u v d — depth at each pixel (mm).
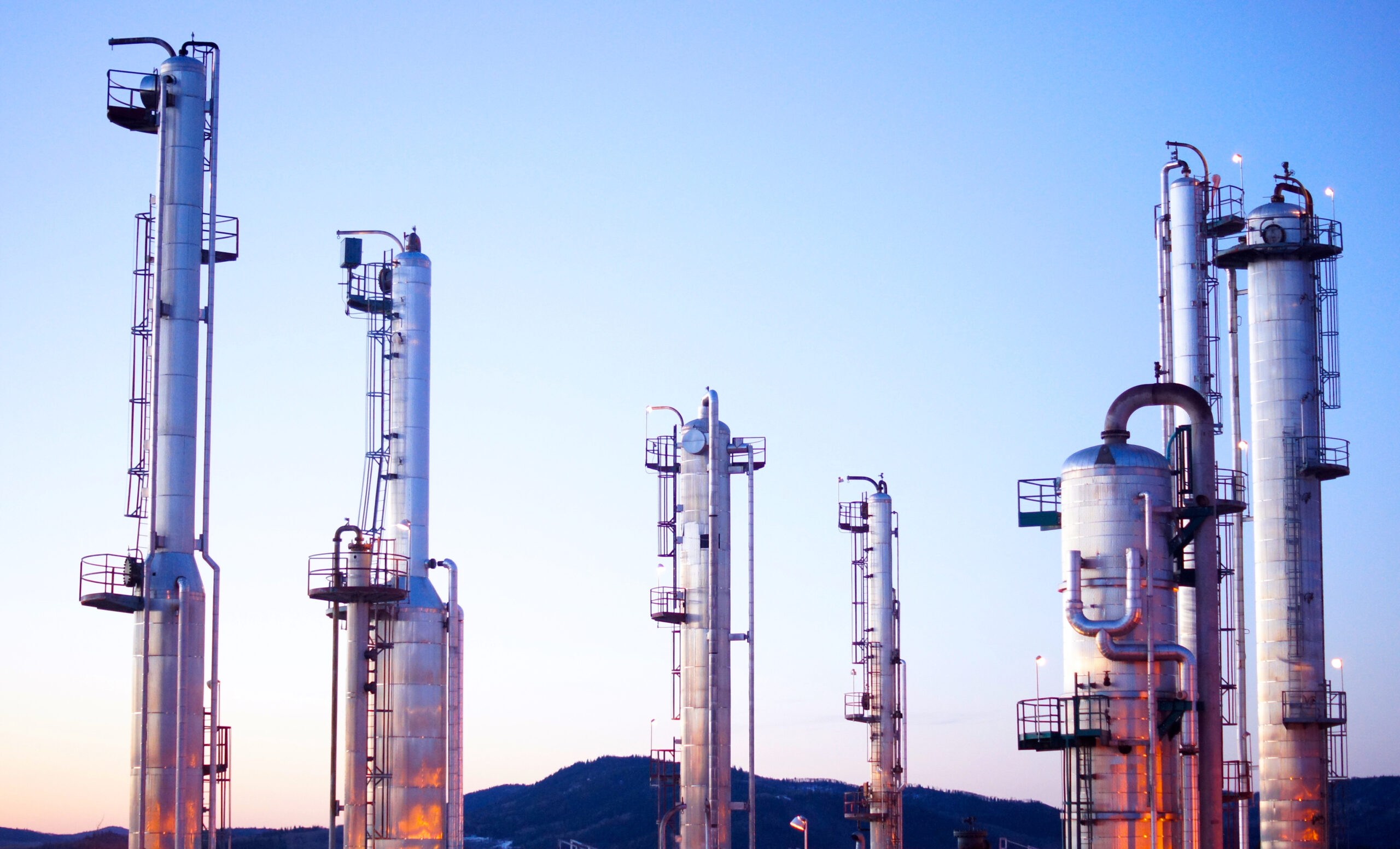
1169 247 87000
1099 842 64812
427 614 77812
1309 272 83312
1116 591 65812
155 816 64312
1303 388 82500
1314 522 81875
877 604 111438
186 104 68812
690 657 90750
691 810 89188
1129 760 65000
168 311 67625
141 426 68562
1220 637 69938
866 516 112500
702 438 91812
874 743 110062
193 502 67062
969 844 84438
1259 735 81750
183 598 65312
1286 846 79875
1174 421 84938
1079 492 67000
